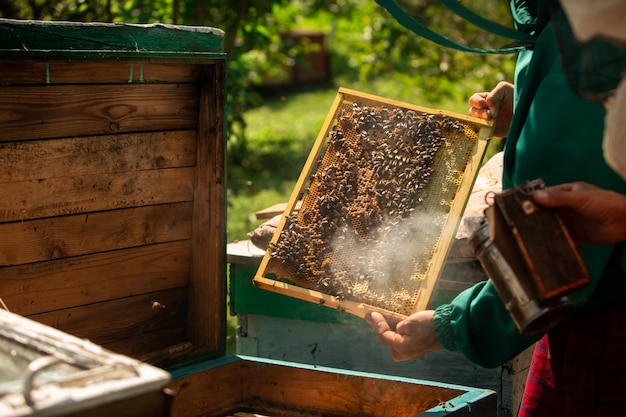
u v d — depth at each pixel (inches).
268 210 116.6
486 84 236.4
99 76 87.4
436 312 72.1
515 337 69.5
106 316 94.1
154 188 94.8
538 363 77.3
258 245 109.6
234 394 91.4
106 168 90.6
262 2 207.0
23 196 85.3
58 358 48.1
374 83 400.8
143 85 91.0
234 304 113.0
